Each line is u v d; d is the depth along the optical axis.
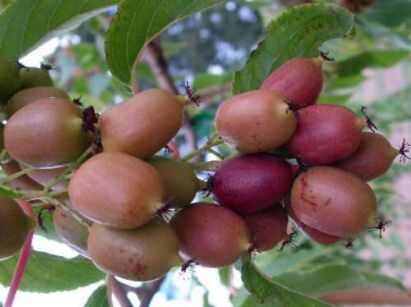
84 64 0.52
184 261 0.18
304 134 0.18
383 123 0.48
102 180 0.16
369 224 0.18
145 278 0.17
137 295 0.26
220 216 0.18
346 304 0.31
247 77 0.22
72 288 0.27
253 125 0.18
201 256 0.18
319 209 0.18
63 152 0.18
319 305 0.22
